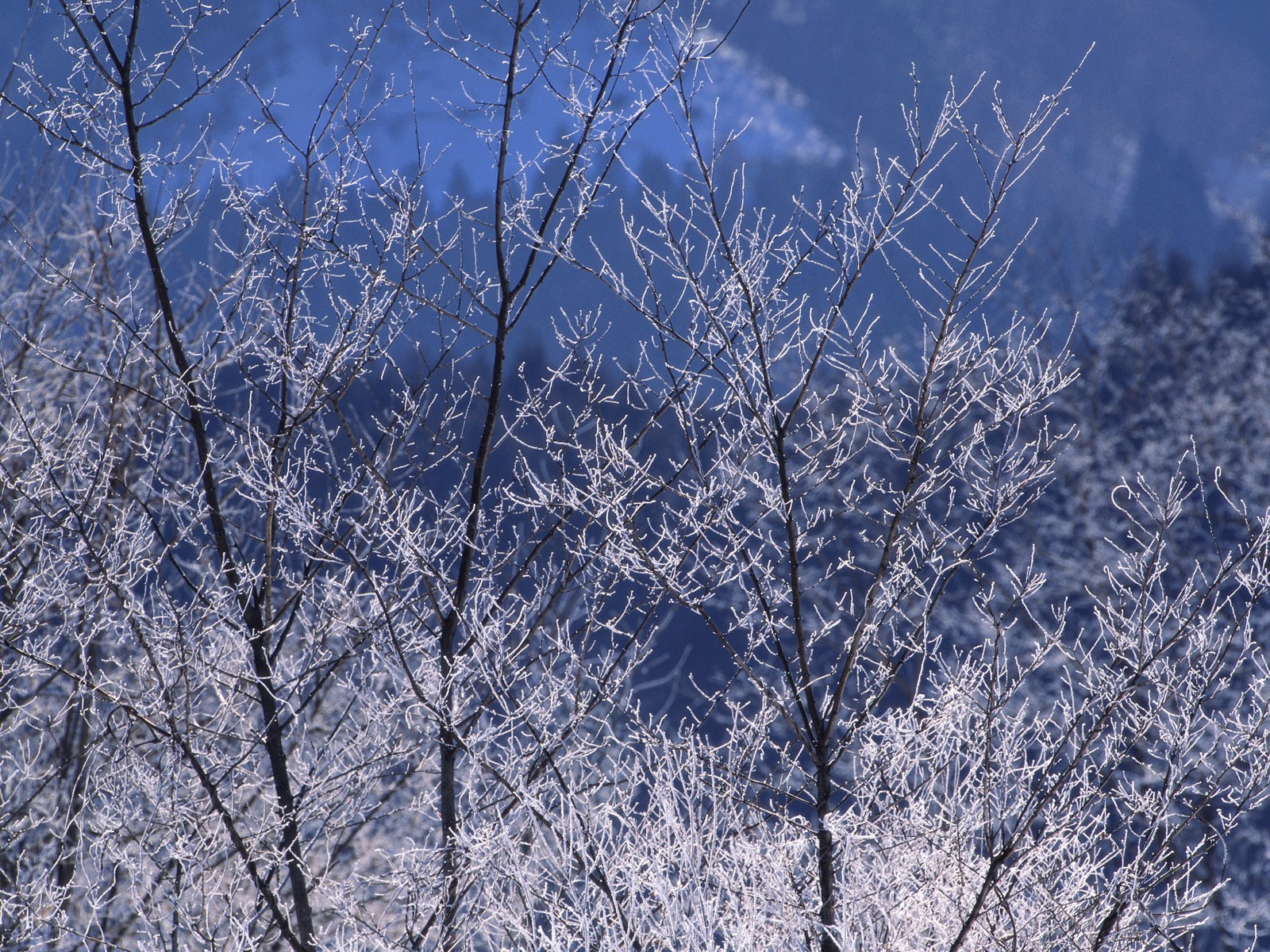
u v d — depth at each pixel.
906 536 4.17
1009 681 4.20
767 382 3.95
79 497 4.69
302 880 4.38
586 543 4.41
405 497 4.61
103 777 4.52
